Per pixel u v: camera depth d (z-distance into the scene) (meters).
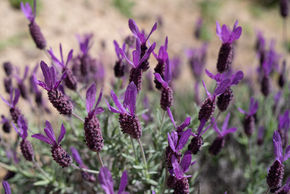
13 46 1.40
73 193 0.71
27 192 0.73
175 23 2.02
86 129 0.53
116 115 0.67
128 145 0.65
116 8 1.91
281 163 0.55
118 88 0.67
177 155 0.53
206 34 1.90
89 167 0.69
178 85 1.06
